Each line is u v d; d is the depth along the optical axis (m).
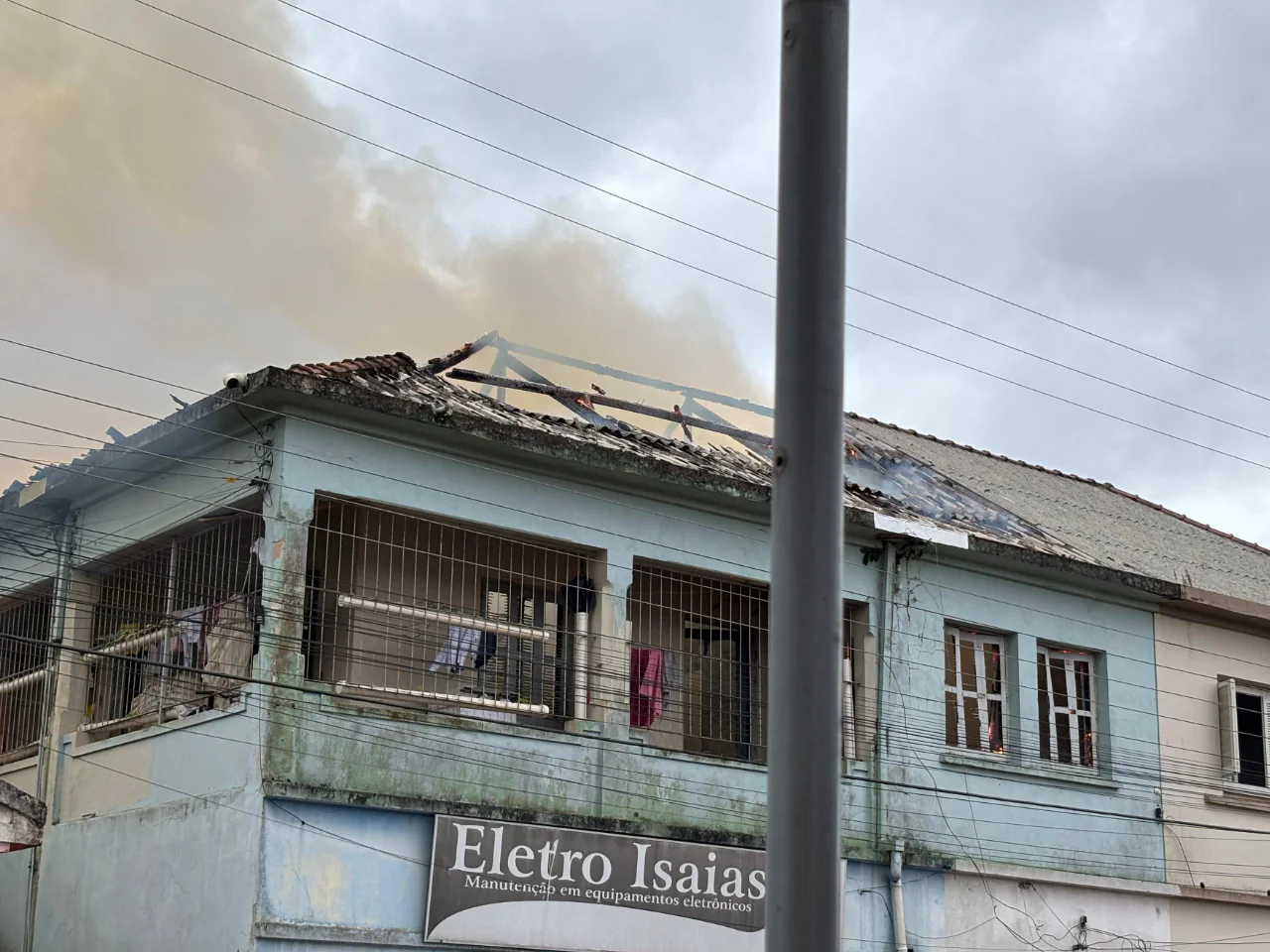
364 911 12.38
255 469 13.02
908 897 15.73
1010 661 17.45
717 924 14.12
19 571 15.74
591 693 14.21
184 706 13.59
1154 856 17.80
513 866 13.06
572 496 14.43
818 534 4.66
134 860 13.37
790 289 4.84
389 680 13.54
